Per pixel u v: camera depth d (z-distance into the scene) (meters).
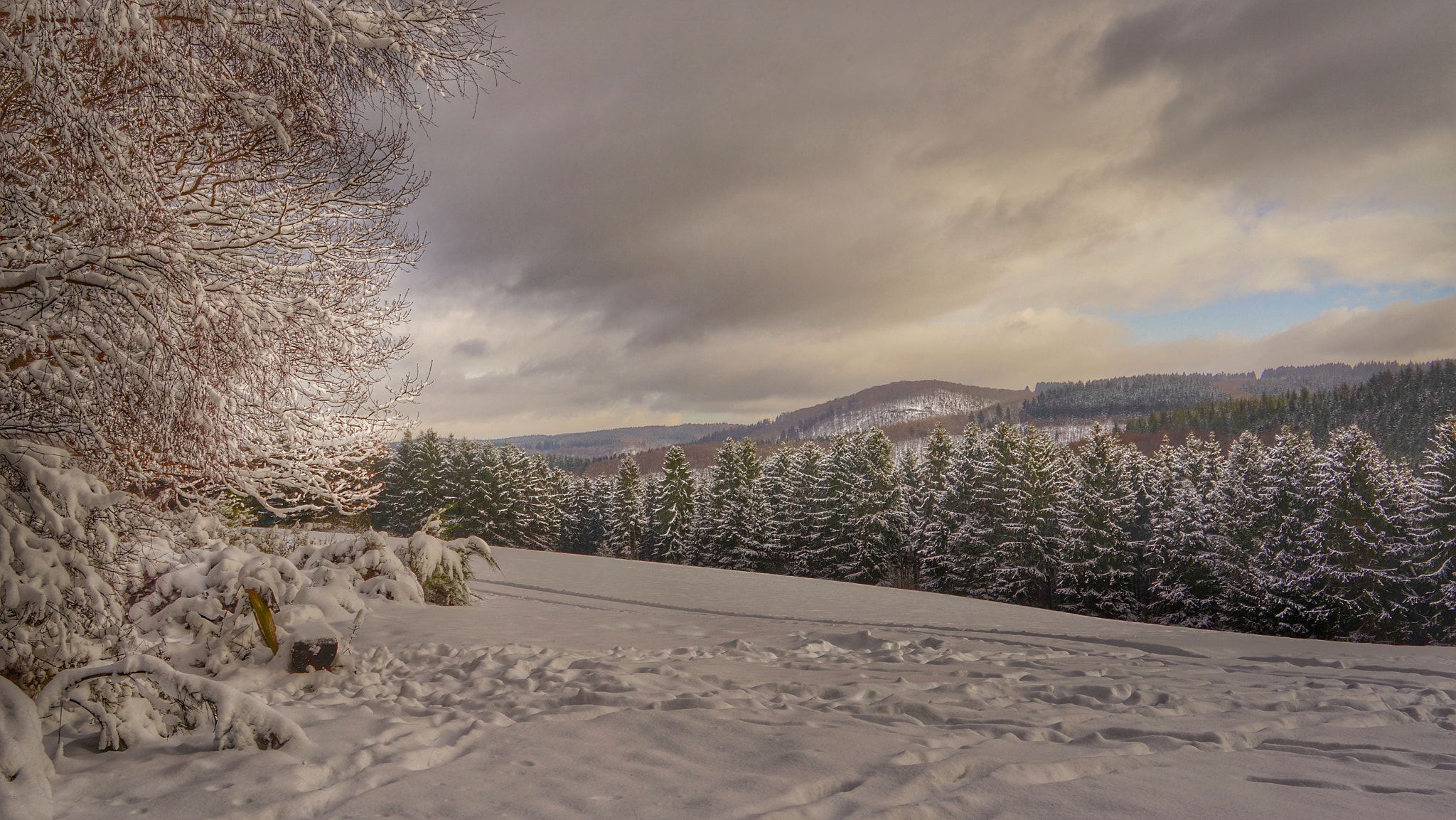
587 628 11.15
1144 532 49.22
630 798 3.68
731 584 22.25
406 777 4.03
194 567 8.57
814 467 63.12
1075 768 4.19
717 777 3.99
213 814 3.53
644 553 75.56
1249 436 51.84
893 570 59.81
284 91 5.87
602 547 80.12
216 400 5.70
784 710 5.65
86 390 5.06
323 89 6.11
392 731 4.93
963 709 5.86
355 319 8.22
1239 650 10.74
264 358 5.86
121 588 5.82
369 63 6.27
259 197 7.09
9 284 4.88
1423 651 11.15
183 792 3.83
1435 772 4.30
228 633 6.90
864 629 12.83
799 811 3.43
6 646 4.67
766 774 4.04
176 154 6.30
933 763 4.16
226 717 4.52
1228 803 3.69
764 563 63.66
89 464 5.66
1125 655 10.27
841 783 3.90
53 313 5.09
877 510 57.53
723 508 66.62
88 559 5.08
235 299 5.60
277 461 8.66
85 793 3.86
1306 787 3.97
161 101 5.27
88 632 5.13
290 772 4.04
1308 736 5.18
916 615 15.99
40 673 4.93
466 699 6.11
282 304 6.35
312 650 6.79
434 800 3.68
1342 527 38.03
